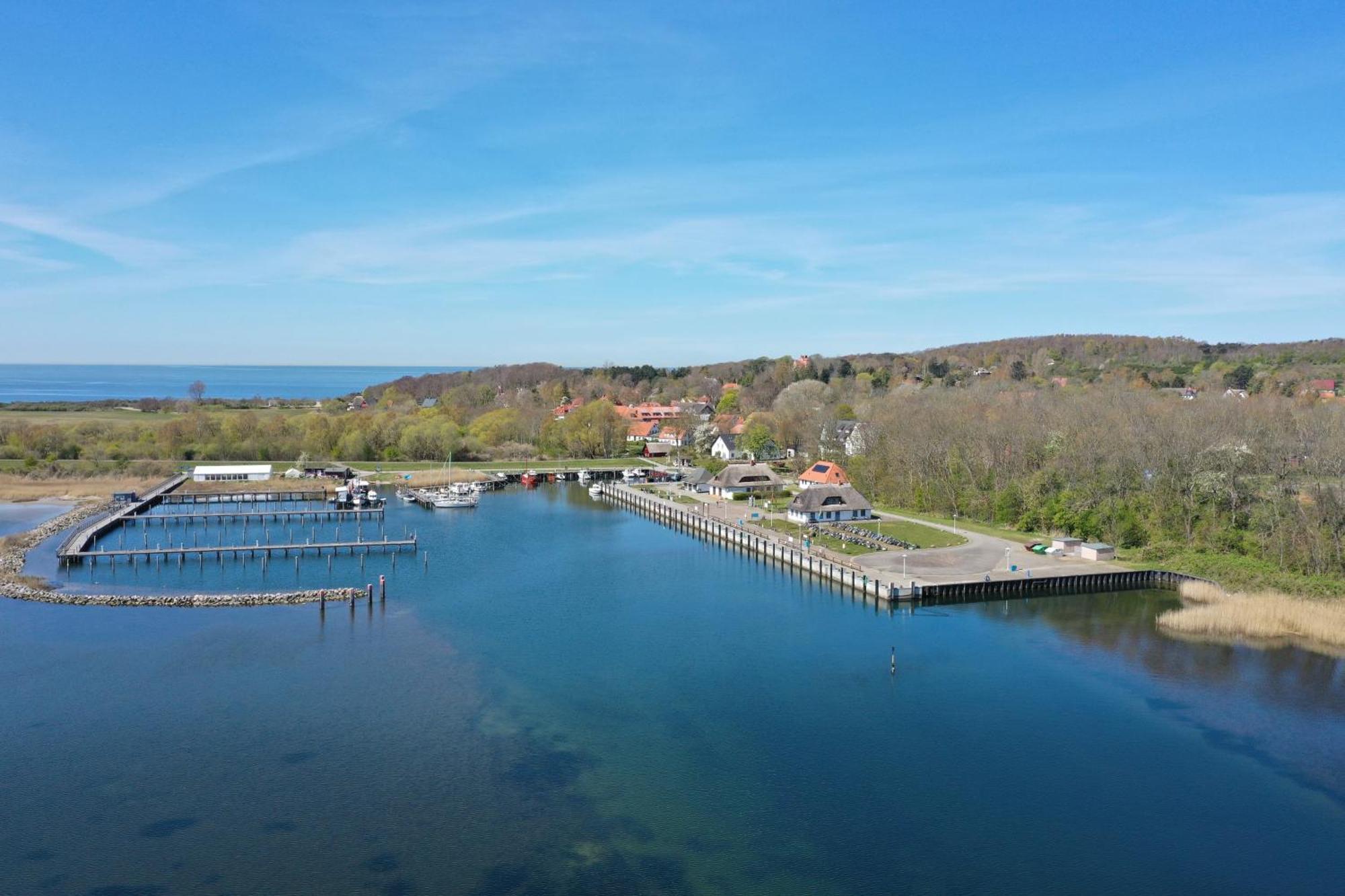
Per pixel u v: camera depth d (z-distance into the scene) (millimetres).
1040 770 56312
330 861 45625
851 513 140000
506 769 55719
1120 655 77938
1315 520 99875
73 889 43094
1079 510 121000
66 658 74438
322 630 83625
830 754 58344
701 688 70000
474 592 99688
